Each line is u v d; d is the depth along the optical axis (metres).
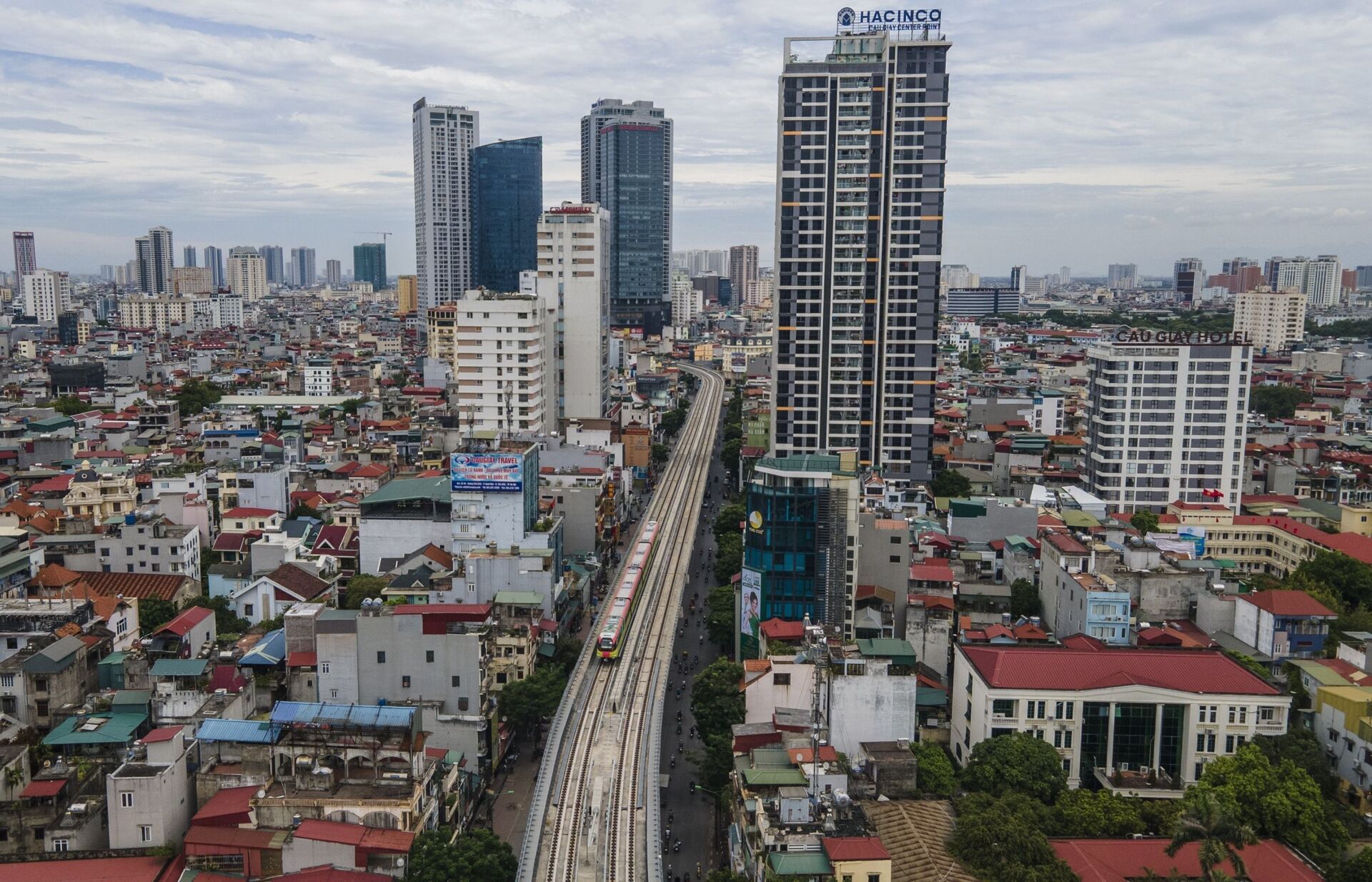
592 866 120.88
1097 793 126.56
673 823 144.38
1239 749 130.38
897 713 138.88
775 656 151.00
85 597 182.25
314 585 199.75
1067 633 174.00
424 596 189.00
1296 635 164.50
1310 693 150.75
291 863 112.00
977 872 109.56
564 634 197.25
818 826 111.81
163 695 141.00
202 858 114.44
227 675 147.12
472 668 154.62
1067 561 180.50
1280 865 112.38
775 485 179.88
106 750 132.00
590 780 140.88
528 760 164.38
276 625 179.00
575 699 166.50
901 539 186.62
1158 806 125.00
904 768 128.12
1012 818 114.12
